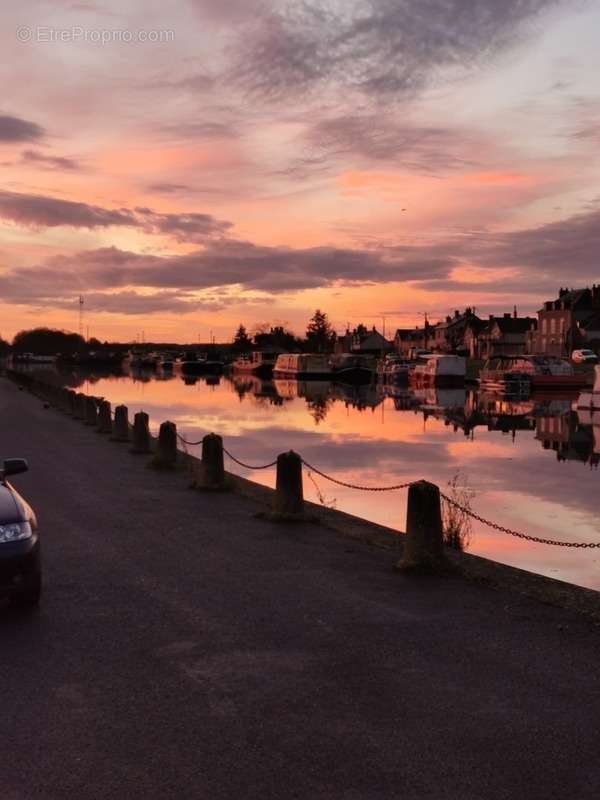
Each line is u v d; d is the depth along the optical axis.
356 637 6.75
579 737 4.89
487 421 45.31
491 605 7.75
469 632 6.91
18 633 6.81
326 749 4.72
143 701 5.40
